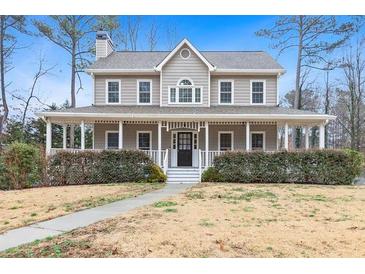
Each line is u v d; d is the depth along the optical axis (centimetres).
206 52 2453
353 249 562
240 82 2184
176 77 2147
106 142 2136
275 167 1731
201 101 2139
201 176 1803
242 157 1744
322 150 1727
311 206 968
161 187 1505
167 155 1945
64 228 700
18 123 3384
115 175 1742
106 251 546
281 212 869
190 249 556
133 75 2198
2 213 884
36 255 532
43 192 1334
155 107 2138
